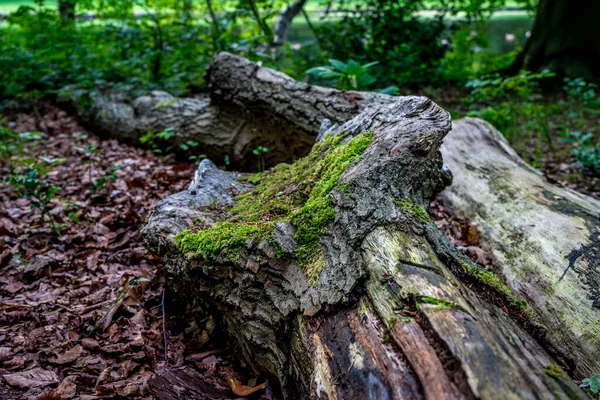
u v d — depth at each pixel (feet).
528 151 18.28
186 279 7.43
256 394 6.68
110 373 6.73
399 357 4.70
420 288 5.14
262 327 6.50
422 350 4.54
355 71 15.90
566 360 5.47
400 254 5.65
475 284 5.82
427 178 7.11
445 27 30.01
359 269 5.72
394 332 4.87
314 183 7.55
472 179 11.87
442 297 5.00
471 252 9.69
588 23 27.27
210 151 16.08
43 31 26.50
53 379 6.57
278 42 30.14
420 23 29.43
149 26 24.77
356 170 6.82
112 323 7.88
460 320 4.68
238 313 6.77
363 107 12.21
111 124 18.86
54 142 18.78
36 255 10.21
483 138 13.79
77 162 16.39
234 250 6.53
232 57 15.39
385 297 5.27
